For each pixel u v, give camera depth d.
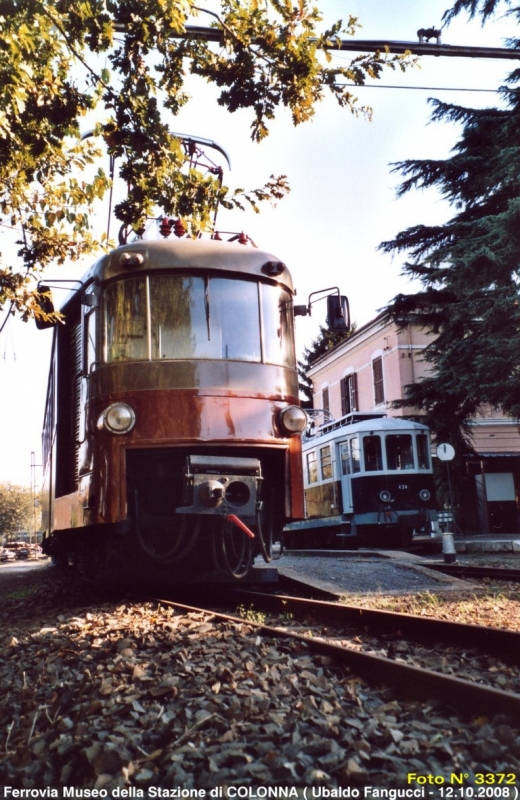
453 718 4.14
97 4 7.05
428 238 22.86
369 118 8.27
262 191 8.70
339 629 7.42
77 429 10.29
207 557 10.24
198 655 5.87
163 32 7.44
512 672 5.29
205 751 3.66
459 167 21.58
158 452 9.14
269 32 7.78
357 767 3.34
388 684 4.95
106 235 8.98
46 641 7.07
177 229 10.36
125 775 3.44
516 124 19.05
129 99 7.80
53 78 7.44
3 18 6.39
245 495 9.17
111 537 9.52
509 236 17.89
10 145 7.61
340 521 22.30
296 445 9.65
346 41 9.67
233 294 9.62
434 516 21.16
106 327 9.41
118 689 4.81
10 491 91.06
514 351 18.14
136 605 9.12
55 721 4.36
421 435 21.52
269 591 11.04
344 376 36.50
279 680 5.01
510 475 28.92
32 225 8.74
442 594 9.65
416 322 22.97
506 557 16.55
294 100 7.97
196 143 12.03
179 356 9.20
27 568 31.56
